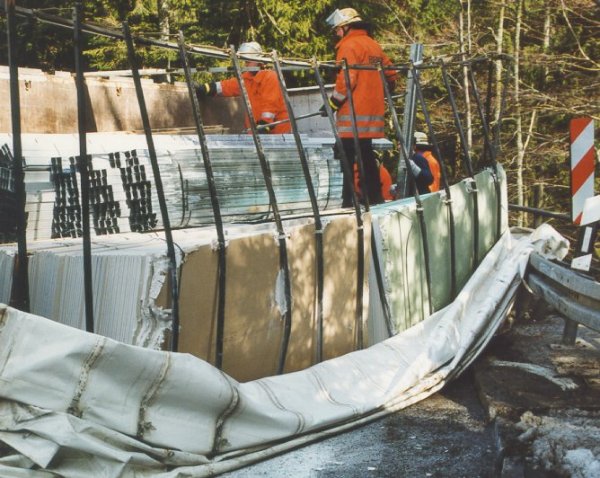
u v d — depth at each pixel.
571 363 5.99
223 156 5.88
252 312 4.94
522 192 18.75
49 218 5.69
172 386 3.99
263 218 6.28
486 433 4.83
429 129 6.82
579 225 6.54
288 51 18.22
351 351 5.78
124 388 3.87
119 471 3.74
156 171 4.37
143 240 4.96
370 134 7.75
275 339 5.13
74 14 4.11
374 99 7.72
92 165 5.51
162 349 4.34
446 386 5.73
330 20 7.77
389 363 5.58
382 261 6.00
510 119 18.70
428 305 6.54
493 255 7.02
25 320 3.61
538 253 6.99
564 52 18.94
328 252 5.51
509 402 5.06
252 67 8.55
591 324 5.20
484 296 6.58
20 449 3.61
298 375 5.03
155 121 8.34
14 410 3.64
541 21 19.50
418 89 6.84
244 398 4.28
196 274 4.55
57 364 3.66
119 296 4.39
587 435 4.46
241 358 4.90
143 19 17.95
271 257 5.05
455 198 6.92
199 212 5.67
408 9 19.94
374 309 6.07
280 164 6.38
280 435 4.46
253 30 18.03
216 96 9.21
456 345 5.82
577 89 17.45
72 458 3.71
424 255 6.41
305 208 6.65
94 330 4.46
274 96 8.85
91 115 7.59
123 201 5.45
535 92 17.31
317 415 4.70
